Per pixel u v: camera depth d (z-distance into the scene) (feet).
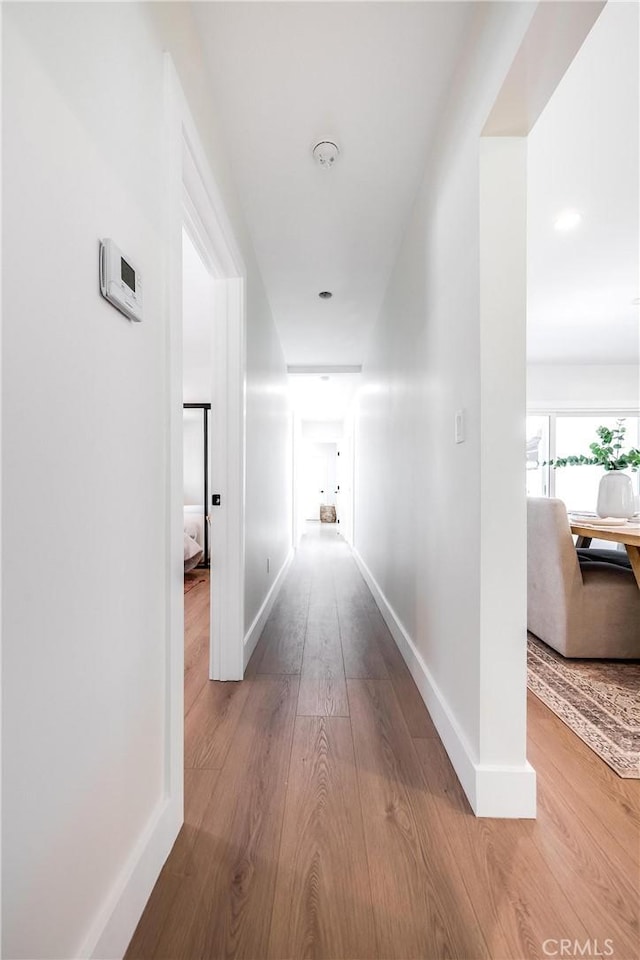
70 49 2.21
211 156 4.94
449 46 4.44
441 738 5.07
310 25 4.21
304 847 3.51
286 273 9.37
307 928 2.87
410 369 7.24
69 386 2.21
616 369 17.94
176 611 3.64
